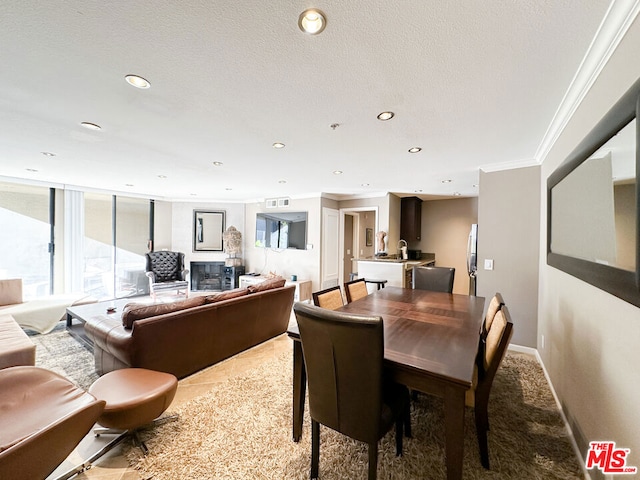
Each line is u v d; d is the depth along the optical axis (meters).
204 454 1.62
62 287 4.91
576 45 1.25
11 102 1.83
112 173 4.01
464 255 6.36
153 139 2.52
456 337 1.64
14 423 1.34
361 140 2.50
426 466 1.53
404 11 1.07
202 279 6.95
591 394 1.47
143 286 6.24
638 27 1.05
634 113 0.99
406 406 1.75
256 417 1.95
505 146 2.59
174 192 5.85
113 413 1.53
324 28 1.16
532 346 3.03
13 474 0.97
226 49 1.30
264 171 3.80
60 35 1.21
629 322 1.11
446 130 2.24
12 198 4.45
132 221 6.07
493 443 1.71
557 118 1.98
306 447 1.68
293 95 1.73
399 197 6.23
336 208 6.25
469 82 1.56
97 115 2.03
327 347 1.28
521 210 3.09
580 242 1.57
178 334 2.39
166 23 1.14
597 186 1.33
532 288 3.03
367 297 2.74
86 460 1.58
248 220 7.02
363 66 1.43
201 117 2.05
